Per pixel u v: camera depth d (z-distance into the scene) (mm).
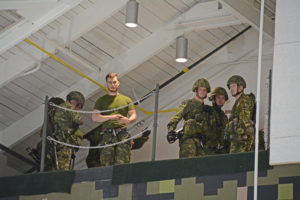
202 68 15453
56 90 15398
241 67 15109
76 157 15852
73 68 14992
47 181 12898
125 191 12133
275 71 10992
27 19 13586
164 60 15180
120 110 13609
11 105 15484
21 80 15086
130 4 13367
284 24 11086
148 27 14633
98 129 15266
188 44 15039
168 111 15547
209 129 13008
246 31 15117
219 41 15141
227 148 12656
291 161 10719
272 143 10875
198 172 11609
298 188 10742
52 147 13430
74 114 13648
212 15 14250
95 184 12453
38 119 15492
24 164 16016
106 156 13141
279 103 10875
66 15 14164
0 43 13984
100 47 14812
